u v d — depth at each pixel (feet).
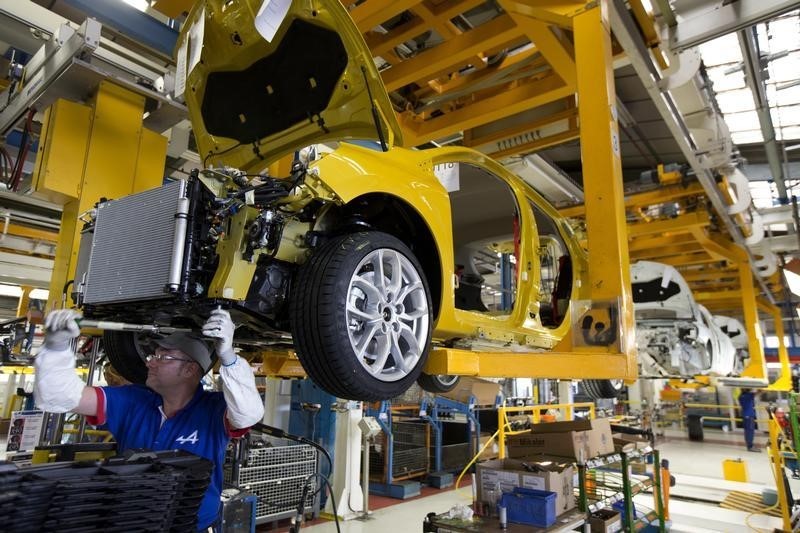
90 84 11.49
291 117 8.61
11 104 13.25
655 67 16.06
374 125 7.77
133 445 6.55
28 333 14.87
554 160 34.58
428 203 9.07
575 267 15.57
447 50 15.12
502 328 10.89
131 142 11.64
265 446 18.88
